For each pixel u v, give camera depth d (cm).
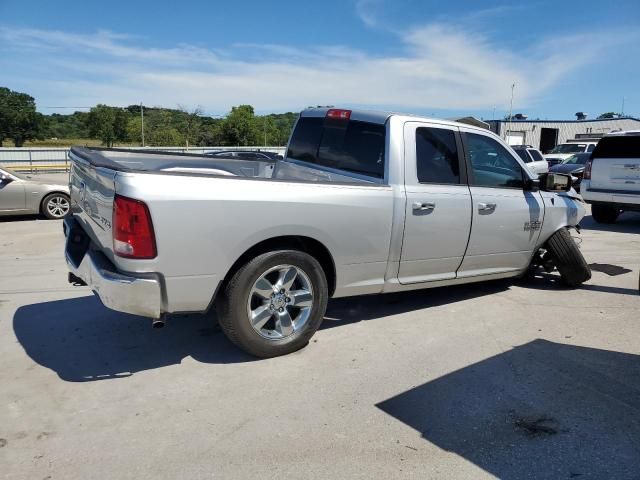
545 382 358
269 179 362
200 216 330
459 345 419
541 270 664
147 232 317
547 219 556
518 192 526
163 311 340
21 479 247
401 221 425
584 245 870
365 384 349
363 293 431
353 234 401
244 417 306
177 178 327
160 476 252
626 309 518
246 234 348
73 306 494
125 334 426
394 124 437
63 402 318
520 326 466
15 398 322
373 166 445
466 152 480
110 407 314
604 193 1084
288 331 388
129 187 313
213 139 6350
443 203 451
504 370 375
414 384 351
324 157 509
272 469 259
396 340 427
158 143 5691
